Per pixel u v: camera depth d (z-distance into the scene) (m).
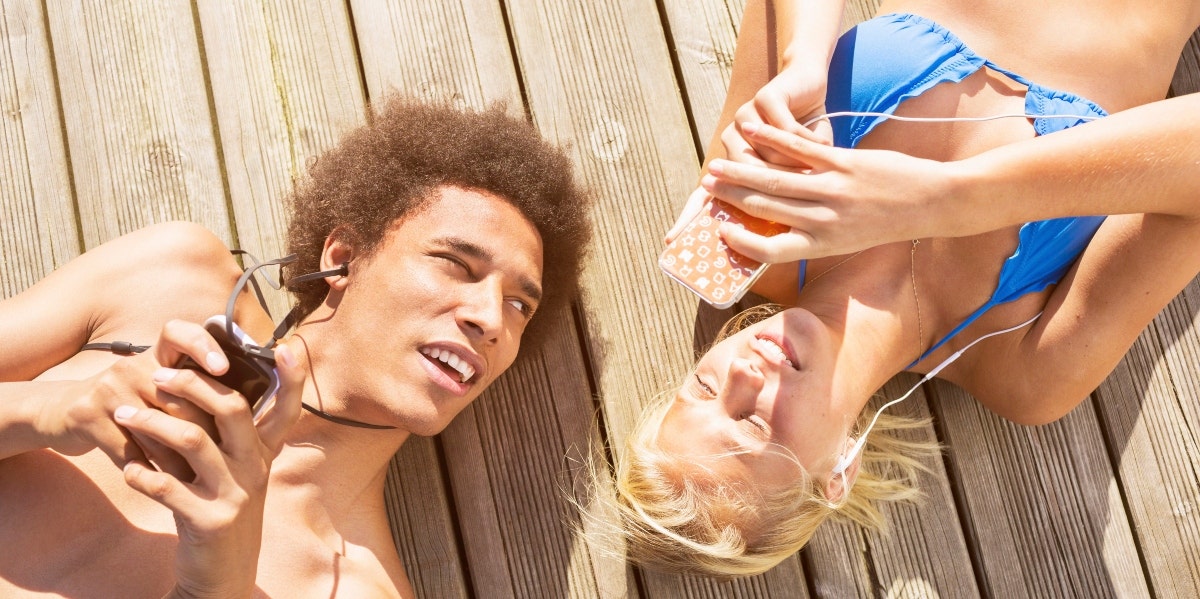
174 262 1.40
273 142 1.68
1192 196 1.27
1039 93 1.42
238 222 1.66
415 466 1.62
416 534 1.60
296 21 1.71
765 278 1.58
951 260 1.48
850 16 1.77
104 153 1.66
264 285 1.65
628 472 1.50
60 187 1.65
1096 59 1.45
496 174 1.39
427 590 1.59
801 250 1.20
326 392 1.36
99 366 1.32
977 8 1.48
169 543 1.25
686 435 1.42
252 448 0.99
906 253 1.49
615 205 1.72
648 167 1.73
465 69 1.73
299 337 1.38
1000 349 1.54
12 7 1.67
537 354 1.67
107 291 1.36
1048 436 1.70
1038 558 1.67
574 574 1.61
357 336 1.34
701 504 1.41
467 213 1.35
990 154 1.24
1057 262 1.48
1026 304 1.50
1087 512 1.68
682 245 1.22
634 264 1.71
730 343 1.44
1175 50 1.50
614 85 1.74
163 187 1.66
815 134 1.30
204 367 0.96
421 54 1.72
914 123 1.43
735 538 1.43
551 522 1.62
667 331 1.69
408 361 1.33
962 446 1.69
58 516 1.23
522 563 1.61
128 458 1.02
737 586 1.62
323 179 1.46
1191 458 1.69
